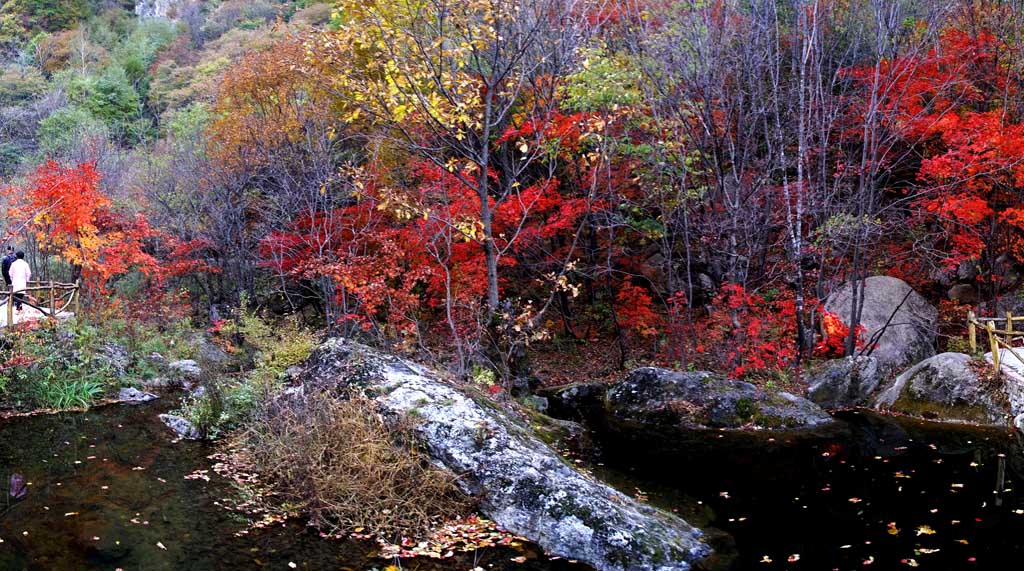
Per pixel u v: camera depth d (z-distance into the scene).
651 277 18.22
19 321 13.43
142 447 9.68
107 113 40.16
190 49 49.41
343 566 6.09
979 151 12.50
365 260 14.51
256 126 19.67
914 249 15.34
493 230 14.85
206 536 6.67
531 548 6.53
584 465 9.34
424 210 12.82
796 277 14.30
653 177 14.95
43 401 12.19
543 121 13.88
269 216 18.34
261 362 11.24
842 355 14.43
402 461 7.29
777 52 15.76
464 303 13.20
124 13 61.47
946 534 6.73
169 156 24.62
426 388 8.52
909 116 14.34
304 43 13.50
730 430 11.28
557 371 16.52
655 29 15.85
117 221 18.41
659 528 6.68
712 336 14.65
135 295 20.59
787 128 15.79
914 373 12.19
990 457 9.16
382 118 12.79
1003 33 14.62
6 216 18.70
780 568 6.11
